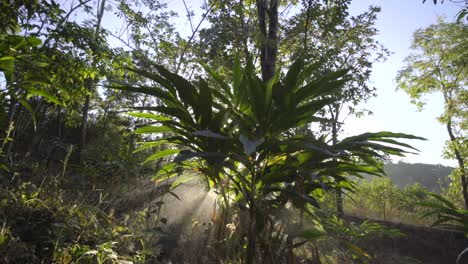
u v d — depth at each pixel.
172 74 2.07
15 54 2.03
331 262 3.16
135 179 3.71
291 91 2.17
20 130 5.32
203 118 2.15
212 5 6.75
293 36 6.87
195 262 2.43
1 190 2.43
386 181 16.41
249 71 2.34
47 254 1.84
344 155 1.99
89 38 4.74
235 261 2.21
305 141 2.10
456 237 9.99
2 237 1.64
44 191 2.70
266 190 2.22
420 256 9.10
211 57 6.63
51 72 4.02
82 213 2.30
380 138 2.20
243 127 2.15
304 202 2.21
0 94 2.08
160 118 2.38
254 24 6.07
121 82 2.11
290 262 2.21
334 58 7.56
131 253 2.30
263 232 2.25
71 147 3.06
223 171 2.24
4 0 2.50
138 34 6.98
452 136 14.86
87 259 1.86
